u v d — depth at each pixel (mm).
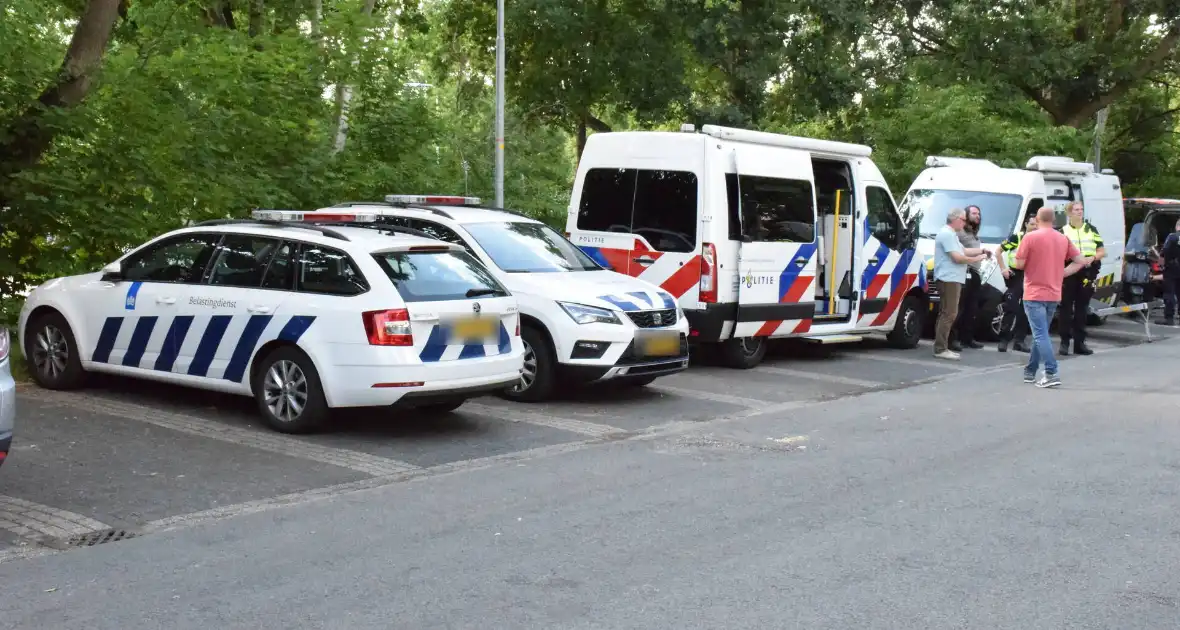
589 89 29094
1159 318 22359
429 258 8711
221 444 8148
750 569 5383
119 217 12430
